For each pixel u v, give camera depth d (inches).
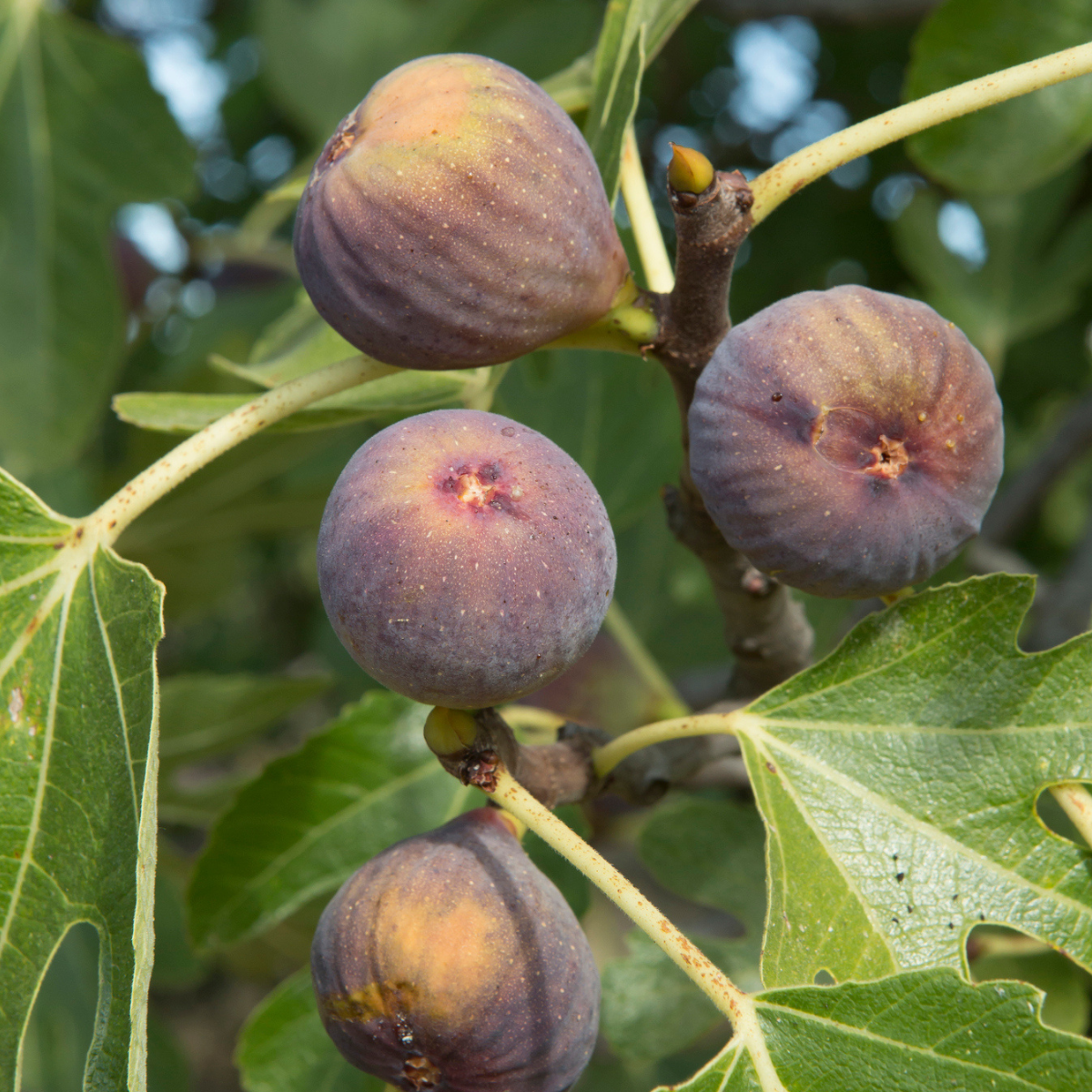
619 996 27.2
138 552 37.3
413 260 21.0
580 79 25.9
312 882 26.3
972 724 21.9
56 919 21.5
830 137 21.6
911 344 21.2
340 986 21.6
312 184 21.4
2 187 33.1
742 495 21.2
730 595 23.5
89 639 21.8
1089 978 27.8
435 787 26.5
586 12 39.6
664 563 36.8
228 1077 56.2
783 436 21.1
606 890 21.1
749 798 30.7
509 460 21.0
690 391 22.1
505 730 21.8
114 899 21.2
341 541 20.9
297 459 33.2
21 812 21.7
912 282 43.8
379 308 21.2
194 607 40.8
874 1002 20.8
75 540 22.0
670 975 27.3
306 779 26.4
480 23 40.7
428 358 21.5
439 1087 21.7
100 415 34.9
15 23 32.3
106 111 33.1
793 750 22.2
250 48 52.6
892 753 22.0
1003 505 37.3
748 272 43.5
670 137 48.1
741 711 22.4
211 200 51.4
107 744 21.5
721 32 47.9
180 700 30.2
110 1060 20.9
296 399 22.2
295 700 31.6
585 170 21.4
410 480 20.8
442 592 20.6
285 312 44.8
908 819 21.8
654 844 27.6
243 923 26.4
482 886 21.6
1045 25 27.1
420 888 21.6
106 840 21.3
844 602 33.6
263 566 57.8
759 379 21.2
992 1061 20.6
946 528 21.4
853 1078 20.7
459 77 21.2
